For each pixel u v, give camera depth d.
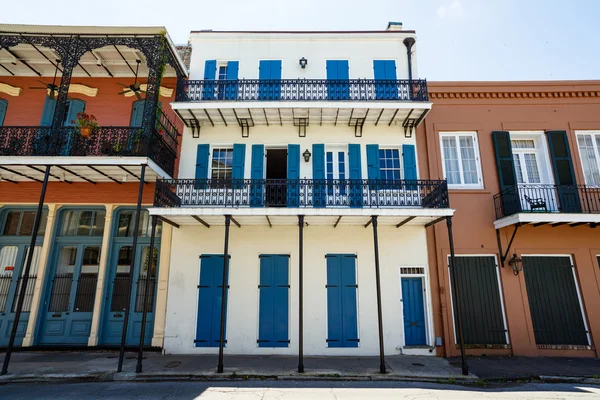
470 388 6.62
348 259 9.97
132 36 9.21
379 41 11.45
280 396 5.99
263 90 10.56
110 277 9.95
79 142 8.93
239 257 9.93
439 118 10.97
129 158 8.59
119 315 9.70
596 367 8.05
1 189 10.45
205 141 10.77
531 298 9.74
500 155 10.58
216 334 9.44
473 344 9.40
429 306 9.66
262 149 10.64
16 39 9.02
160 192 8.86
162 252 9.96
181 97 9.99
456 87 11.06
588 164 10.74
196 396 6.00
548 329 9.54
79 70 10.92
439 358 8.95
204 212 8.59
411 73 11.05
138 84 11.07
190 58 11.46
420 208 8.64
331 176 10.64
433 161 10.63
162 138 9.56
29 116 10.92
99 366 7.80
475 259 10.04
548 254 9.98
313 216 8.95
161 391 6.31
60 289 9.91
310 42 11.40
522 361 8.62
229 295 9.66
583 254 9.94
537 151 10.98
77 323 9.63
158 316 9.51
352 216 8.88
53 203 10.31
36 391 6.35
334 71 11.16
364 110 10.02
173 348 9.30
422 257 9.95
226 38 11.37
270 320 9.55
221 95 10.54
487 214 10.25
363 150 10.70
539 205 9.53
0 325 9.57
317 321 9.52
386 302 9.66
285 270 9.89
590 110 10.96
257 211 8.60
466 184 10.63
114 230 10.27
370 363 8.34
